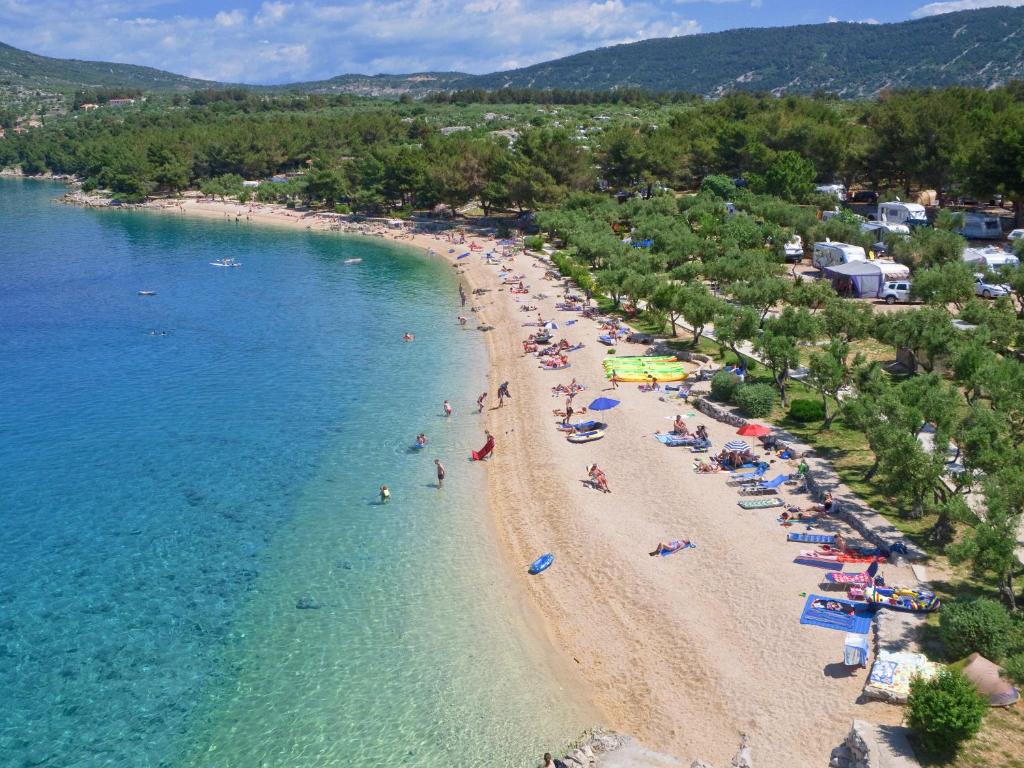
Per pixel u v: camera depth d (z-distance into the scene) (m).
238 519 42.16
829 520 37.34
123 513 43.06
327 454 50.12
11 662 31.36
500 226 138.50
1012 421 38.41
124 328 82.69
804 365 58.50
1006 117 101.00
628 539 37.78
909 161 111.06
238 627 33.19
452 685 29.56
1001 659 25.89
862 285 73.75
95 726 27.97
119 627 33.41
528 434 51.03
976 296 68.00
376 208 165.12
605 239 96.94
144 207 191.25
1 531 41.41
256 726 27.78
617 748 25.89
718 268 77.75
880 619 29.45
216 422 55.94
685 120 162.88
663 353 64.69
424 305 90.38
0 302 95.56
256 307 91.25
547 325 75.44
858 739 23.55
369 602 34.72
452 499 43.97
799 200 116.75
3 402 60.91
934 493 34.19
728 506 39.53
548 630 32.59
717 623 31.23
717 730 26.14
